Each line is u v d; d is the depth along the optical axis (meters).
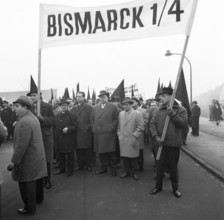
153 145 6.28
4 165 7.25
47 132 4.91
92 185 5.27
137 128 5.55
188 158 8.14
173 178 4.54
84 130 6.31
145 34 4.22
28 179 3.69
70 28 4.52
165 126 4.28
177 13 4.05
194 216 3.75
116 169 6.07
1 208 4.11
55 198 4.54
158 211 3.94
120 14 4.33
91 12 4.44
